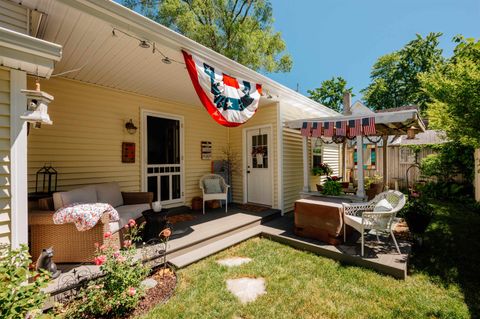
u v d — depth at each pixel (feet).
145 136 16.14
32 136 11.63
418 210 11.83
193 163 19.16
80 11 7.20
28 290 5.13
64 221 8.39
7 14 6.85
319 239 12.14
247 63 33.65
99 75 12.58
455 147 23.44
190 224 13.91
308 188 16.93
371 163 32.42
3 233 6.42
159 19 30.01
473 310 6.91
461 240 12.61
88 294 6.63
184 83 13.92
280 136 18.22
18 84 6.66
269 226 14.99
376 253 10.34
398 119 12.35
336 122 14.29
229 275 9.06
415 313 6.80
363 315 6.74
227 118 11.48
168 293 7.79
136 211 11.82
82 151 13.28
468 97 12.05
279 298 7.56
